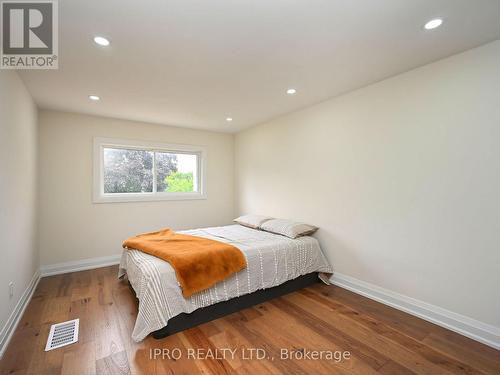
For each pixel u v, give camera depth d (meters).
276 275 2.61
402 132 2.33
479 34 1.72
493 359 1.71
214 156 4.68
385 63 2.12
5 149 1.87
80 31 1.63
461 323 1.99
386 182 2.46
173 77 2.34
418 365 1.66
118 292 2.75
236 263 2.33
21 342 1.86
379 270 2.54
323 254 3.09
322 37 1.73
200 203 4.52
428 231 2.17
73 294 2.70
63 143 3.37
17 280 2.17
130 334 1.98
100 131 3.61
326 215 3.07
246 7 1.42
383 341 1.91
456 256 2.01
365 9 1.45
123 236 3.80
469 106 1.92
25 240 2.46
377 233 2.55
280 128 3.73
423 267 2.21
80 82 2.42
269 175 3.98
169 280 1.99
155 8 1.42
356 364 1.67
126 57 1.97
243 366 1.64
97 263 3.59
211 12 1.46
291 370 1.61
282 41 1.77
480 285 1.89
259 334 2.00
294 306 2.47
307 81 2.47
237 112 3.47
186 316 2.06
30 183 2.71
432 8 1.44
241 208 4.70
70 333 1.98
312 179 3.24
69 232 3.42
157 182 4.21
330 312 2.35
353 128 2.74
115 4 1.38
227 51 1.90
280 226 3.24
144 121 3.88
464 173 1.96
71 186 3.42
